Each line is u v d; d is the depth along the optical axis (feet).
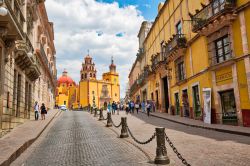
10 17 32.89
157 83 97.76
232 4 44.50
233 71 46.24
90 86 256.73
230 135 35.22
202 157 22.35
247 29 42.68
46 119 70.54
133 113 99.60
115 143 31.83
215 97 51.49
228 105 48.85
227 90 48.75
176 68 74.38
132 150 26.84
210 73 53.42
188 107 66.80
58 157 24.89
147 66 108.88
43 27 103.91
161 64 86.89
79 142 33.73
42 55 87.97
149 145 29.58
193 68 62.13
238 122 44.57
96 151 26.99
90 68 274.98
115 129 47.96
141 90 135.95
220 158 21.65
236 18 45.16
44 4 92.38
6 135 38.50
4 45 39.63
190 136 35.35
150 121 62.49
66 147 30.35
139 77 132.98
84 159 23.38
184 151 25.29
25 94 64.08
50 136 41.42
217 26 48.85
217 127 42.65
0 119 37.45
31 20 69.72
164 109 90.22
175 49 69.05
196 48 60.13
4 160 21.66
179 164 20.44
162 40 89.51
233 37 46.01
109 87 276.62
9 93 43.21
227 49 48.60
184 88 68.64
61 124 62.13
